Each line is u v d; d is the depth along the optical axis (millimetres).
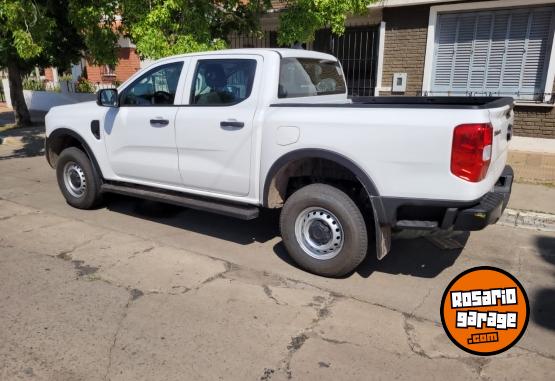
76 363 2947
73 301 3709
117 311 3566
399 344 3186
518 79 9133
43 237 5102
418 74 9906
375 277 4219
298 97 4672
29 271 4242
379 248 3848
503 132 4020
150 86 5180
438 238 5164
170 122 4883
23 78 18562
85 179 5879
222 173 4605
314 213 4121
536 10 8656
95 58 8344
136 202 6469
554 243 5031
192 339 3217
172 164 4996
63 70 12648
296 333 3305
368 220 4211
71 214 5934
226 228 5477
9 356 3010
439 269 4398
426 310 3639
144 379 2805
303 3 7070
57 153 6395
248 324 3410
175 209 6168
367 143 3711
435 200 3576
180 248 4844
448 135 3424
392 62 10156
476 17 9203
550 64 8672
